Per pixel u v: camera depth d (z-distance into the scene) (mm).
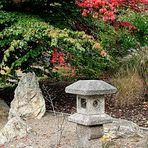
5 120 7656
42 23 7746
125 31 10250
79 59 8805
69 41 7305
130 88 8609
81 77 10609
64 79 11047
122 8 8812
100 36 9664
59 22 8820
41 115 7672
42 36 7477
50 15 9055
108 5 7574
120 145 5609
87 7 8141
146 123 7457
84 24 9438
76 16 9219
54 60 7992
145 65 8922
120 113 8109
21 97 7645
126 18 10273
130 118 7785
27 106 7637
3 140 6500
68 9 9172
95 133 5730
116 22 9180
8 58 8484
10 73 8516
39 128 6984
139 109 8266
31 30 7480
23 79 7777
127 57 9414
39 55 8367
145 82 8836
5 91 10148
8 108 8133
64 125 7082
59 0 8992
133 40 10305
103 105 5777
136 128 6402
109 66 9500
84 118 5672
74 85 5695
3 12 8227
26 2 8781
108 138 5609
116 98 8594
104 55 7707
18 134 6594
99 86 5590
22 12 8570
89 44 7758
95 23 9711
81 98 5789
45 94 9750
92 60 8953
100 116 5703
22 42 7449
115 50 10008
